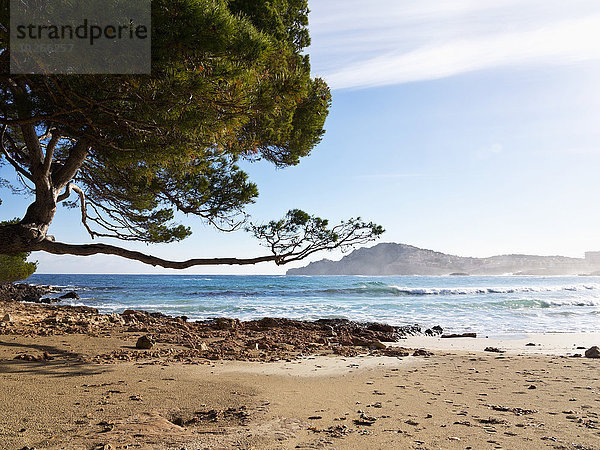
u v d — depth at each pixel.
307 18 11.23
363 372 6.63
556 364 7.59
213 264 9.87
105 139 6.92
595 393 5.09
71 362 6.30
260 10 9.38
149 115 6.01
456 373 6.60
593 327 16.14
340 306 26.75
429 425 3.62
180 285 68.00
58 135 7.89
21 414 3.62
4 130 7.93
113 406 3.99
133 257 9.09
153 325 12.32
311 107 10.59
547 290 46.69
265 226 10.08
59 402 4.06
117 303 30.53
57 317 12.30
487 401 4.62
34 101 6.54
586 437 3.29
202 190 10.66
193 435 3.23
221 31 5.05
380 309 24.67
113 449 2.84
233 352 8.30
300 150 11.02
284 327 14.14
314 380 5.85
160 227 12.13
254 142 8.92
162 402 4.23
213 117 6.25
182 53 5.27
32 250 7.83
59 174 8.24
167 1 4.80
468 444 3.10
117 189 11.06
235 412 3.95
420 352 9.22
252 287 59.06
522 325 16.89
